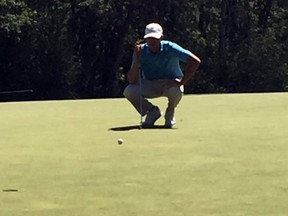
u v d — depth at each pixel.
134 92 11.48
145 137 9.95
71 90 41.94
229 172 7.14
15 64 40.59
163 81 11.40
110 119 12.95
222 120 12.35
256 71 43.75
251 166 7.45
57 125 11.92
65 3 40.75
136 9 41.03
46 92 41.50
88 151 8.66
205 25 45.19
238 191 6.29
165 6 41.16
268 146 8.88
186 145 9.05
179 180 6.78
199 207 5.74
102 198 6.10
